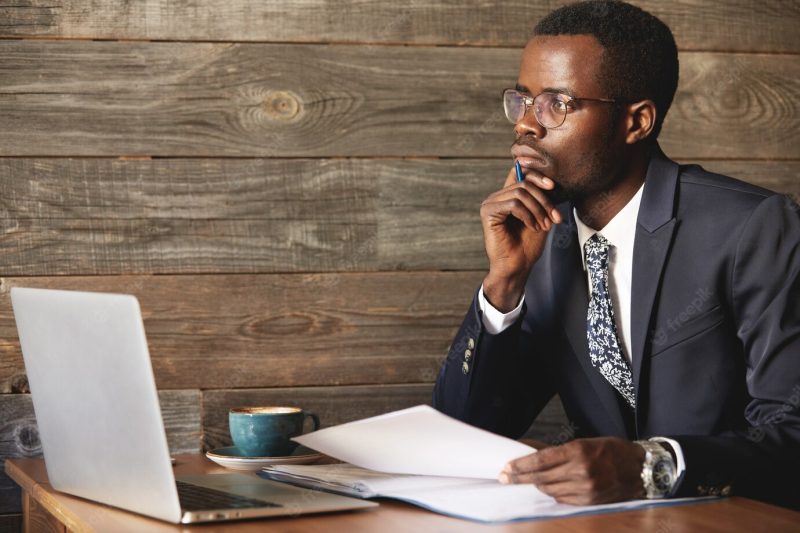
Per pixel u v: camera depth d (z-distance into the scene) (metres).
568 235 1.53
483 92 1.90
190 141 1.79
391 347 1.87
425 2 1.88
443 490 1.15
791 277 1.32
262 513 1.03
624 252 1.48
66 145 1.75
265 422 1.46
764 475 1.18
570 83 1.41
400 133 1.87
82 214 1.75
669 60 1.49
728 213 1.38
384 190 1.87
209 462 1.55
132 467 1.04
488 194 1.91
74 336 1.08
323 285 1.85
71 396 1.12
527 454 1.11
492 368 1.46
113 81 1.76
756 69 2.00
